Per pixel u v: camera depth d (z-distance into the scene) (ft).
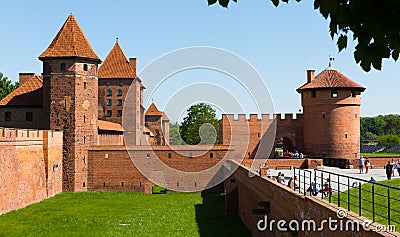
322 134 188.24
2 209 123.34
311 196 52.16
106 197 161.89
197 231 101.71
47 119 181.27
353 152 186.29
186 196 162.81
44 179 157.99
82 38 184.85
